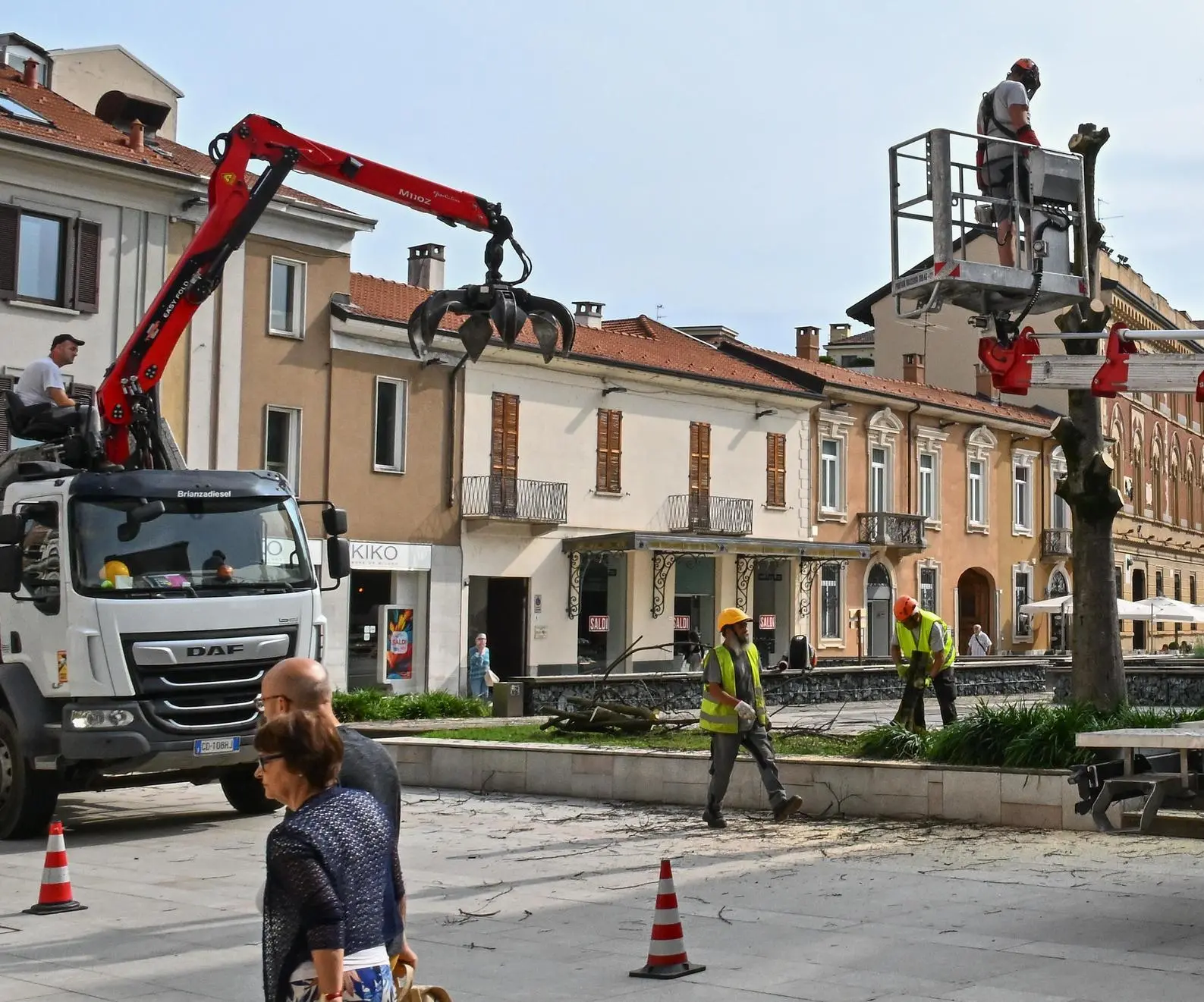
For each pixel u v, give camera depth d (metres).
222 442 32.50
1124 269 48.72
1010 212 11.04
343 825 4.18
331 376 34.91
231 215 15.16
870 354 70.69
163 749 13.40
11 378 28.98
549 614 39.78
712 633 44.53
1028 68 11.52
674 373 42.84
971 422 54.47
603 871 11.35
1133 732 8.19
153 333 15.17
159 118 35.31
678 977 7.70
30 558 13.94
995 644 55.44
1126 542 61.41
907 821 13.47
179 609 13.63
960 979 7.54
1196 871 10.62
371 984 4.13
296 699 4.57
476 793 17.02
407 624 36.50
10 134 28.53
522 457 39.28
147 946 8.77
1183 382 10.55
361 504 35.44
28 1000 7.46
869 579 49.94
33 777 13.61
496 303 13.27
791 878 10.76
